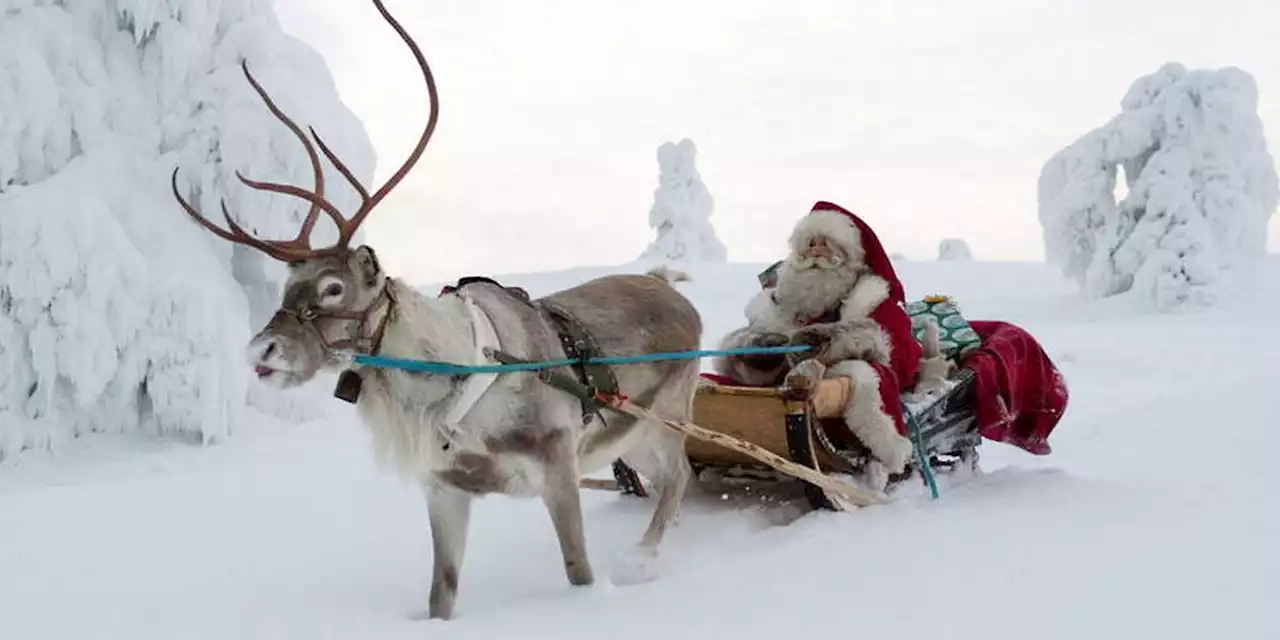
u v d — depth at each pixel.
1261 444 7.86
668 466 6.07
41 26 11.30
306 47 12.91
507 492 4.85
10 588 5.45
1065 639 3.84
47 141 11.16
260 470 9.20
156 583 5.54
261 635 4.39
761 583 4.80
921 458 6.48
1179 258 27.02
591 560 5.77
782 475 6.66
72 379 10.10
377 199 4.58
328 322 4.29
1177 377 14.12
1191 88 27.95
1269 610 4.02
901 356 6.62
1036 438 7.31
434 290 26.81
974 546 5.21
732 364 7.01
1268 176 28.19
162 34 11.87
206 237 11.91
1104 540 5.21
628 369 5.58
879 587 4.61
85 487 8.41
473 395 4.54
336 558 6.00
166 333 10.68
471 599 5.16
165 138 11.98
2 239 9.99
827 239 6.89
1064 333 21.91
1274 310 25.59
